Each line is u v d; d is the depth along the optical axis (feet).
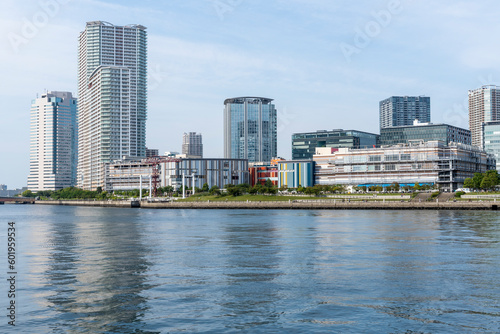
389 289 146.82
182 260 205.67
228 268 184.75
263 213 623.77
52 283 161.07
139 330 112.27
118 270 183.62
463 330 110.32
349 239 276.00
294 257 210.18
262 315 122.31
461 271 173.58
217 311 126.00
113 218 555.28
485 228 338.34
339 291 145.18
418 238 277.23
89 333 111.04
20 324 117.29
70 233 346.74
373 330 110.73
